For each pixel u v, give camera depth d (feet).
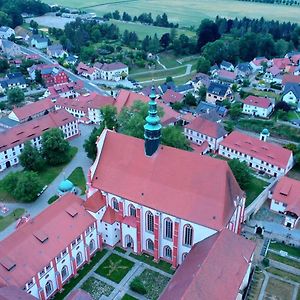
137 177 301.22
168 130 403.95
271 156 432.25
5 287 227.81
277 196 356.79
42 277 257.34
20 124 510.58
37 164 435.12
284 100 625.41
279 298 267.39
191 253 267.59
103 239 320.91
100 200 311.06
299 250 312.91
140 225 303.48
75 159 471.62
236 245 259.80
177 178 285.64
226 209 270.05
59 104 607.37
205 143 481.46
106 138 319.06
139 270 297.94
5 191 402.52
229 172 279.08
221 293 229.04
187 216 275.80
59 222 281.95
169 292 235.20
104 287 282.77
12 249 250.57
